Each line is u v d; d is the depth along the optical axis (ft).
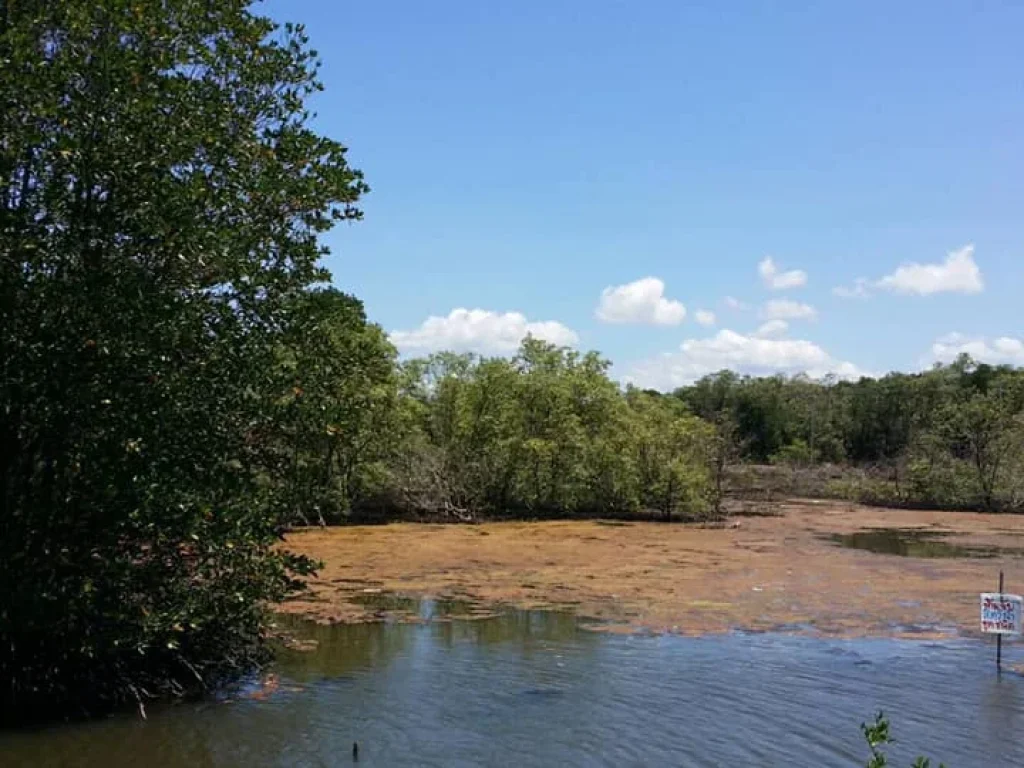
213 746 27.02
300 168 34.19
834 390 282.77
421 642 41.91
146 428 29.66
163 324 29.50
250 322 32.86
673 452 119.03
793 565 70.28
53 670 29.89
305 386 34.24
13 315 28.07
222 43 33.88
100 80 29.50
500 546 81.61
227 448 32.81
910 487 142.61
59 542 30.14
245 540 32.07
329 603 52.21
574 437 118.21
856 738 28.35
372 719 29.84
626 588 58.29
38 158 29.14
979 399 144.87
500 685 34.27
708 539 90.43
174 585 32.12
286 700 32.04
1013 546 85.97
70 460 30.14
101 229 29.78
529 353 128.77
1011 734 28.86
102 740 27.48
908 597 55.57
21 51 27.32
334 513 101.86
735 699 32.60
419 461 110.52
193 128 30.81
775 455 219.20
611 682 34.86
